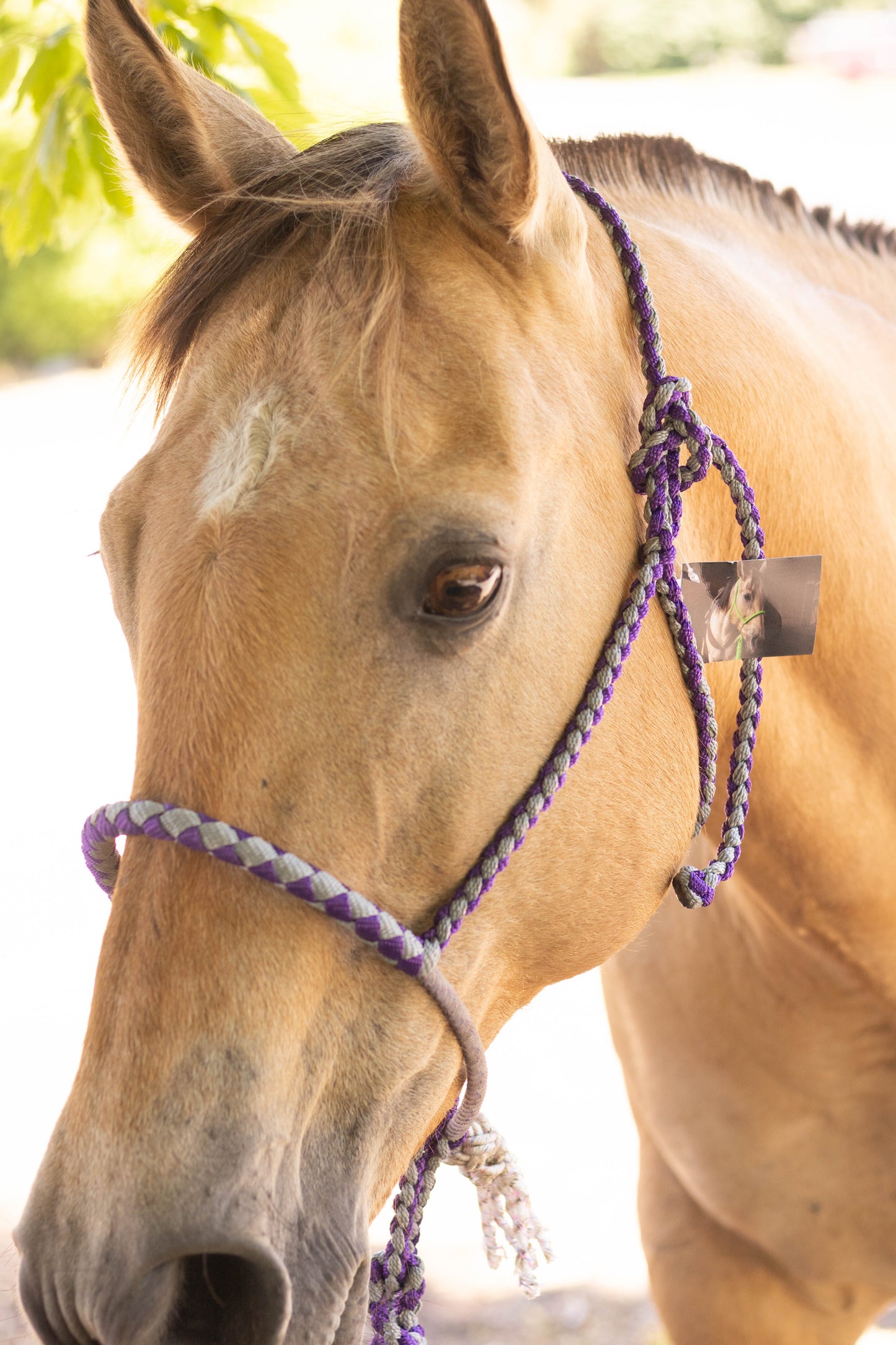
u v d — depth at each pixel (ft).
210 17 7.64
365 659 3.69
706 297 4.93
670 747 4.40
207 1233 3.39
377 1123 3.91
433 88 3.91
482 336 3.89
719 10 67.51
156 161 4.70
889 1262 6.11
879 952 5.54
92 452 30.09
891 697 5.16
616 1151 11.99
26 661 23.32
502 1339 9.73
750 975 5.91
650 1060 6.39
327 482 3.68
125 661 23.31
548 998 15.72
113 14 4.45
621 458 4.27
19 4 8.36
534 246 4.14
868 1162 5.93
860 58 58.49
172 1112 3.47
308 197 4.13
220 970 3.57
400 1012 3.89
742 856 5.43
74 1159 3.49
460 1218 11.63
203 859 3.63
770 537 4.90
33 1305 3.46
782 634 4.62
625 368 4.40
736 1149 6.11
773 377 4.92
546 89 53.47
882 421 5.51
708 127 44.47
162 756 3.68
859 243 6.40
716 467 4.59
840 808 5.19
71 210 8.32
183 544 3.74
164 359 4.32
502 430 3.79
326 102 6.82
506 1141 4.64
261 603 3.63
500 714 3.89
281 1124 3.62
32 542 27.27
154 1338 3.35
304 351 3.83
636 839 4.32
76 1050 13.29
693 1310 6.46
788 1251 6.12
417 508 3.68
